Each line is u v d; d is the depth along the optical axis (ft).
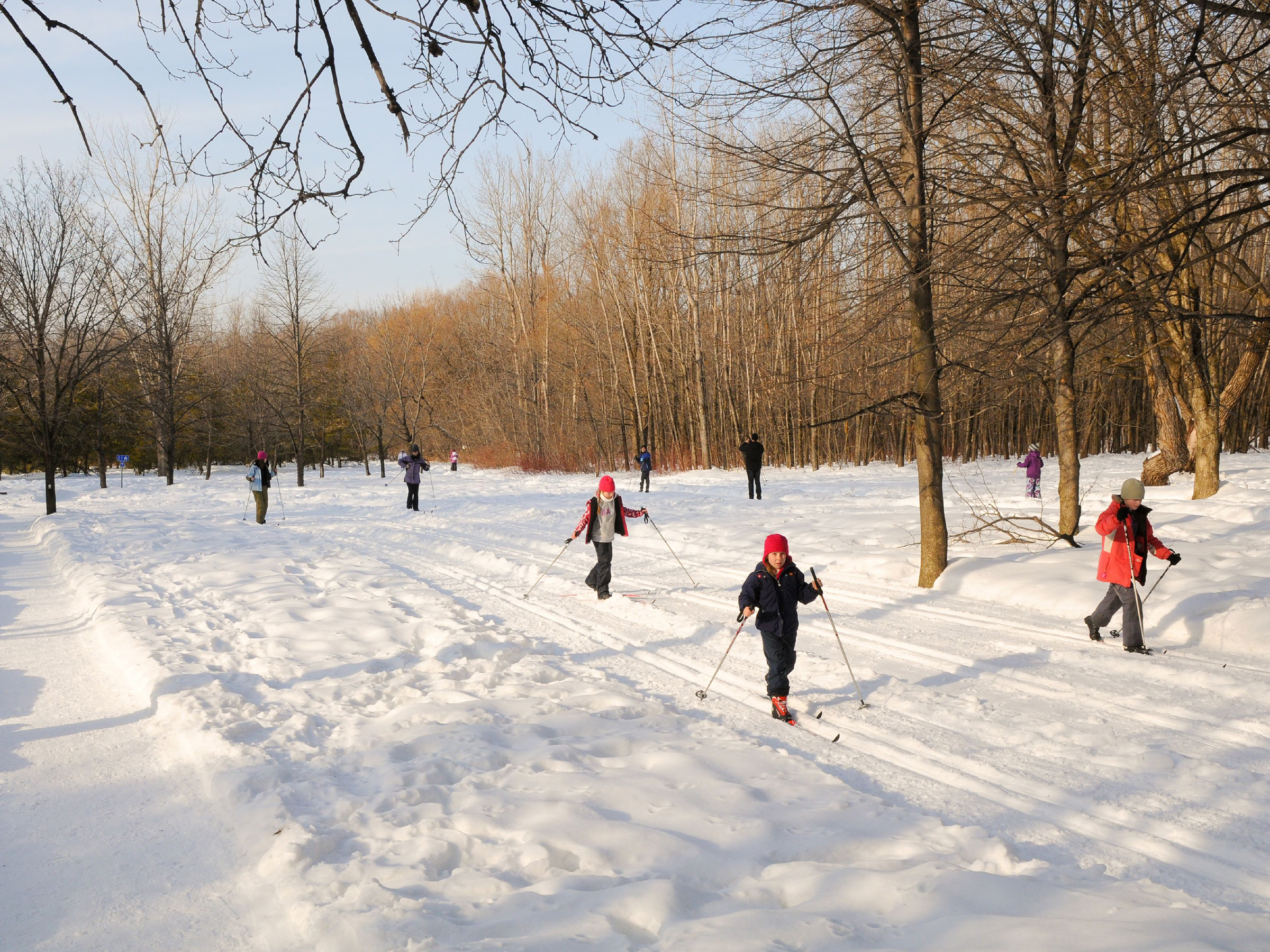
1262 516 46.39
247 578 41.42
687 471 133.80
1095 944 9.14
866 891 11.35
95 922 11.89
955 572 35.78
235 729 19.27
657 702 21.79
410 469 83.30
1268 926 10.82
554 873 12.23
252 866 13.35
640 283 139.23
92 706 22.27
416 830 13.78
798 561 43.06
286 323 142.72
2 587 43.01
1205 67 19.19
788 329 118.93
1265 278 45.39
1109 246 28.43
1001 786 16.47
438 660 26.14
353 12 10.21
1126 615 25.22
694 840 13.41
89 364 88.84
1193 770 16.66
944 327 28.07
